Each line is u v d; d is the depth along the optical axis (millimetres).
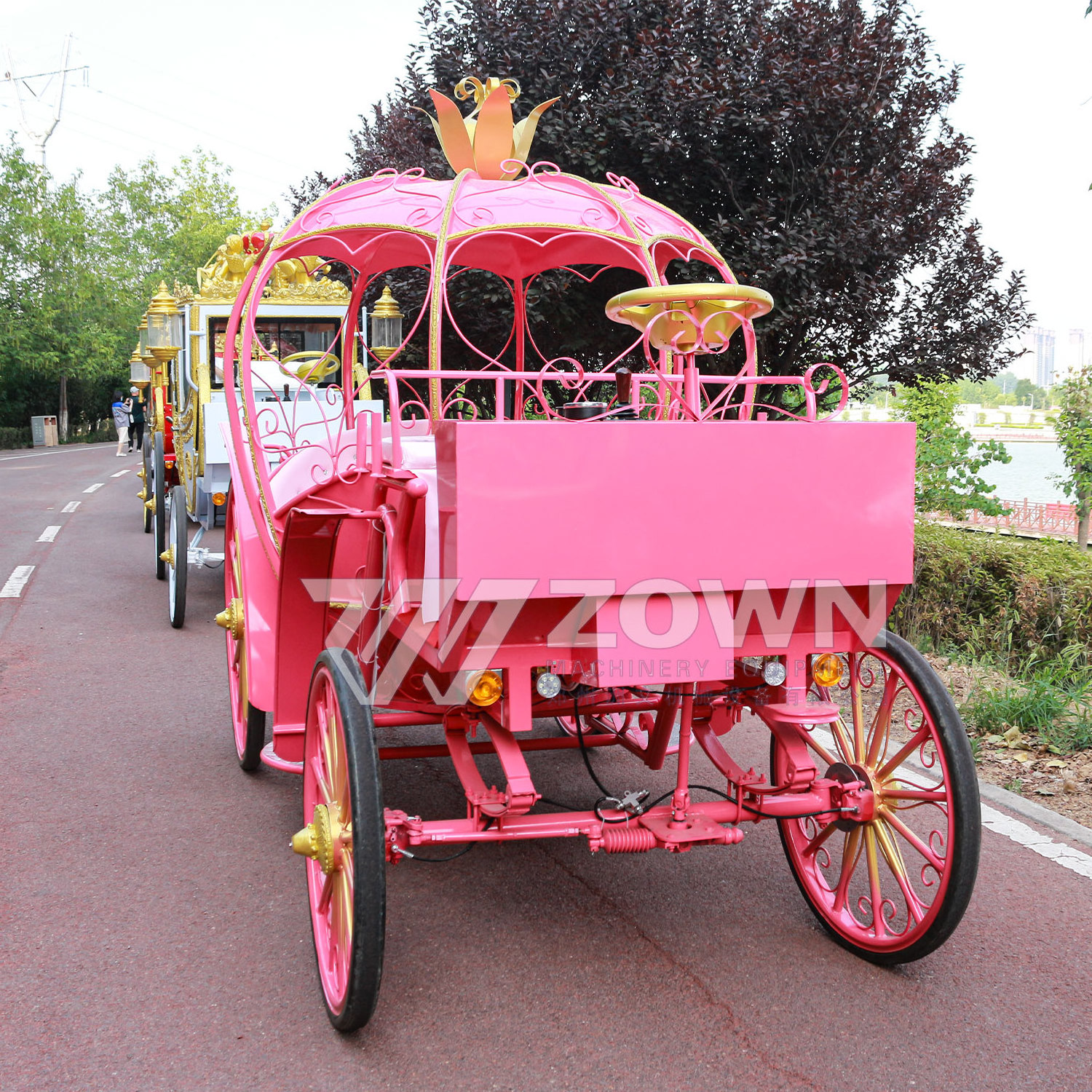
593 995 3164
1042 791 4922
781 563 2834
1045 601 6934
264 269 3980
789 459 2812
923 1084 2750
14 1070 2770
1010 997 3178
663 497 2703
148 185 57500
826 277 8305
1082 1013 3090
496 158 4422
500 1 9125
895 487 2926
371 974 2695
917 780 4891
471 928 3596
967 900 3029
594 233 4117
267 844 4227
